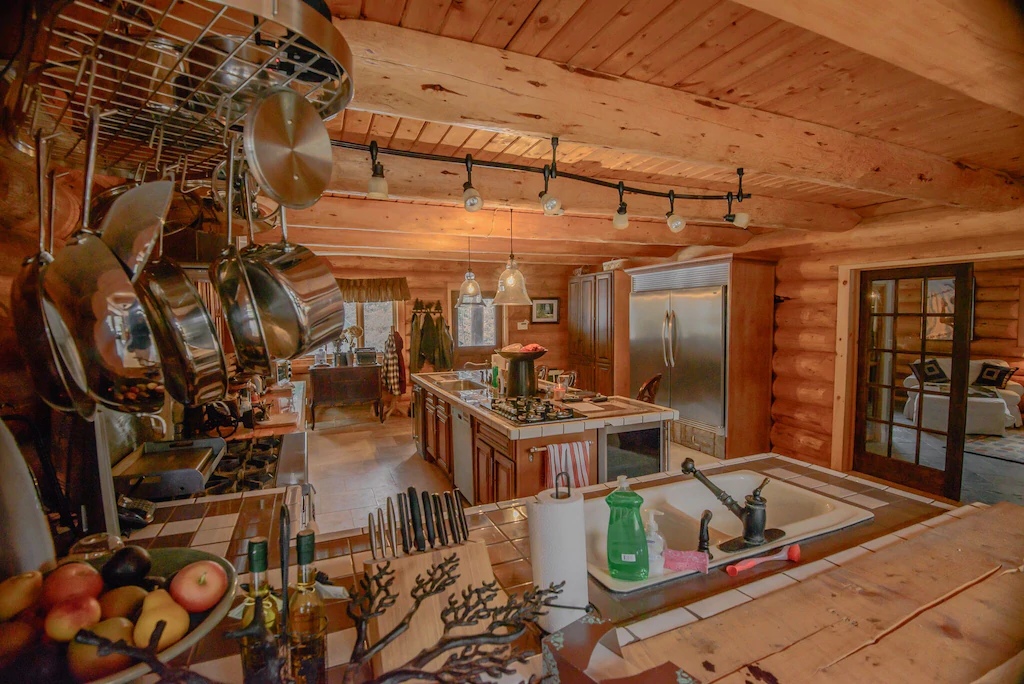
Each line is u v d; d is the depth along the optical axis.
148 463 1.89
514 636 0.69
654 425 3.29
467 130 2.33
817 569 1.25
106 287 0.63
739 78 1.83
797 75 1.82
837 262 4.31
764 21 1.48
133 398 0.68
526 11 1.42
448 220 3.86
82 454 1.22
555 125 1.73
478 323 7.55
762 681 0.84
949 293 3.66
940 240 3.60
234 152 0.80
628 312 6.32
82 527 1.19
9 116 0.73
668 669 0.78
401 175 2.64
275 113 0.74
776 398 4.99
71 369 0.67
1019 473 4.60
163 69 0.69
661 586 1.19
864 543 1.39
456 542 1.05
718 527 1.86
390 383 6.96
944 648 0.91
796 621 1.02
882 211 3.85
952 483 3.68
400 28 1.49
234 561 1.25
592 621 0.88
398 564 0.96
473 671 0.65
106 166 1.00
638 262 6.20
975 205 2.92
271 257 0.92
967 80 1.41
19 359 1.14
